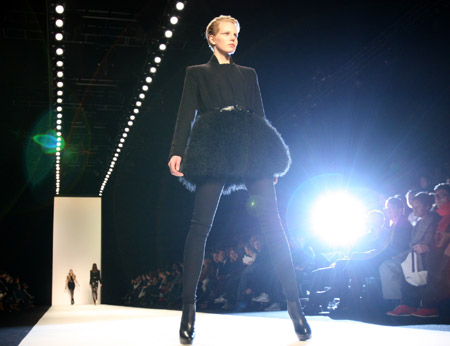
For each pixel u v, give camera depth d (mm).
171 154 1928
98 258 17906
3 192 16156
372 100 8414
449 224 3186
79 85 10422
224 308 7750
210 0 7461
